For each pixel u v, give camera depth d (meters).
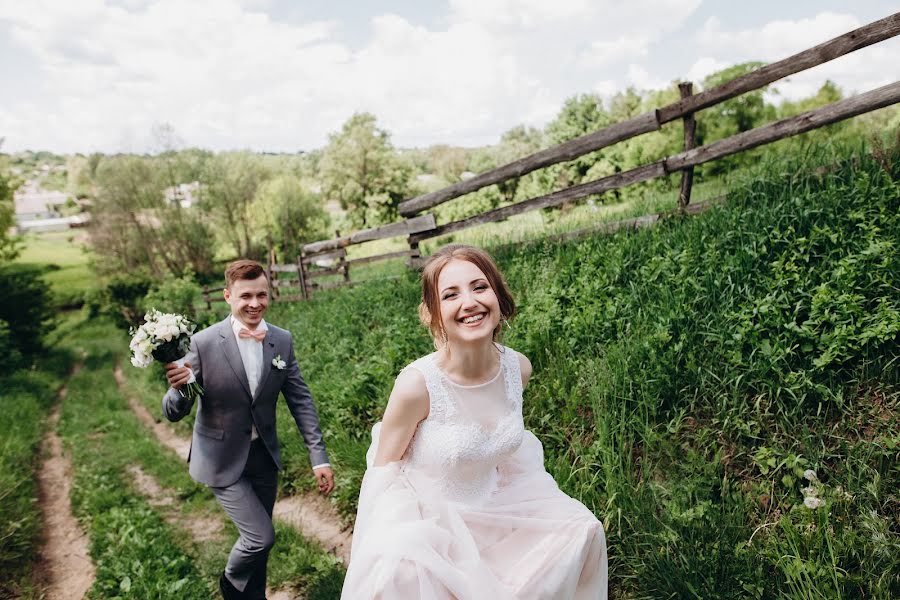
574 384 3.51
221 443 2.87
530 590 1.62
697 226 4.21
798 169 4.04
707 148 4.67
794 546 2.07
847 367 2.74
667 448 2.76
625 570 2.44
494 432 1.81
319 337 7.64
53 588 3.84
